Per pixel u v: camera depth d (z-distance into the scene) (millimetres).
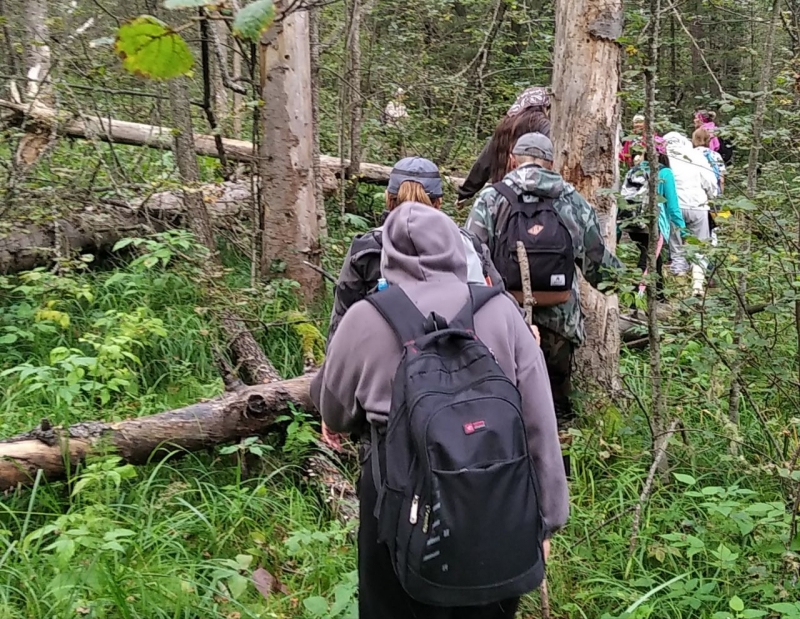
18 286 5020
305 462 3508
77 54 5805
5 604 2410
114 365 3846
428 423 1596
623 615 2496
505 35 9664
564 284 3172
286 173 5410
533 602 2732
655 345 3244
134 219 5633
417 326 1757
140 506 3014
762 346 3244
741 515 2697
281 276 5508
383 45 8688
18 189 4973
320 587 2764
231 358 4301
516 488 1609
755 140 3400
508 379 1692
